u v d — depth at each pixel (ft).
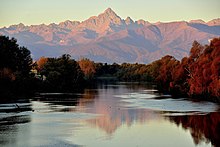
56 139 252.83
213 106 453.99
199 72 561.84
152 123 322.55
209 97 534.78
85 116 368.89
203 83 553.23
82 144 238.48
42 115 373.40
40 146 232.73
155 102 515.50
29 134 270.05
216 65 511.81
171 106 460.14
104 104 492.54
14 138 255.09
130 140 251.19
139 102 519.19
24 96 605.31
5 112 394.32
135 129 293.02
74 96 626.23
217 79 508.94
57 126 305.53
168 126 306.35
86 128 296.71
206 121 331.57
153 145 236.84
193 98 576.61
